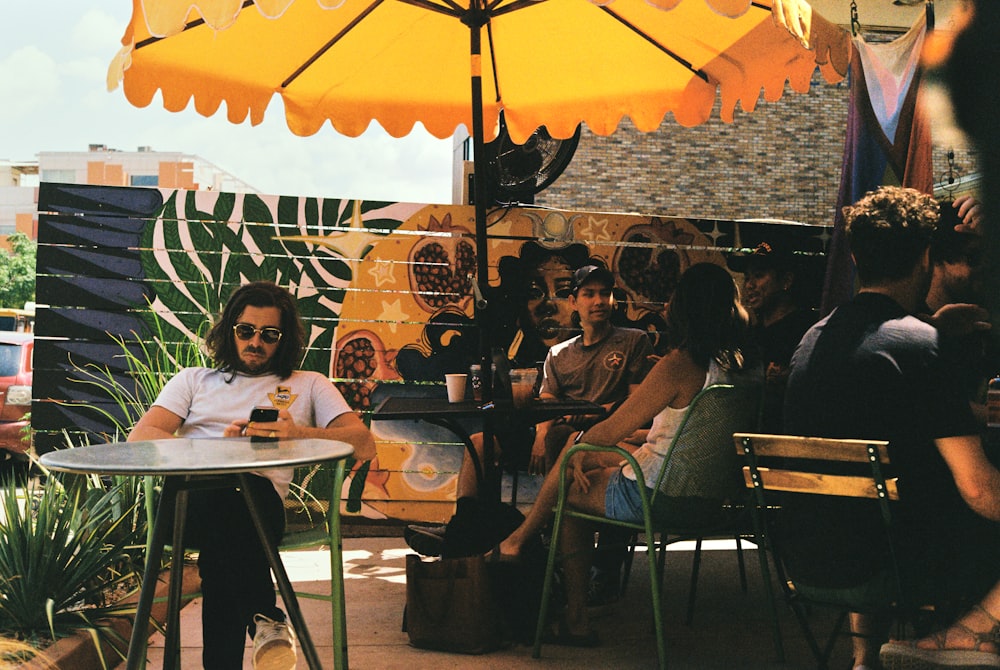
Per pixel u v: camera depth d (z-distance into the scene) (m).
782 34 4.30
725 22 4.46
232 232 5.84
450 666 3.31
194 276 5.82
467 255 5.94
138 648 2.28
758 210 20.88
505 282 5.91
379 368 5.91
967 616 2.22
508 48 5.00
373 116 5.18
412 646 3.56
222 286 5.83
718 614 4.09
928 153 4.09
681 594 4.46
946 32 0.72
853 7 4.93
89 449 2.46
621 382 4.86
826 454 2.49
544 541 4.01
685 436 3.22
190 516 2.71
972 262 0.74
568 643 3.55
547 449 4.57
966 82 0.70
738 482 3.32
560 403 3.92
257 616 2.57
